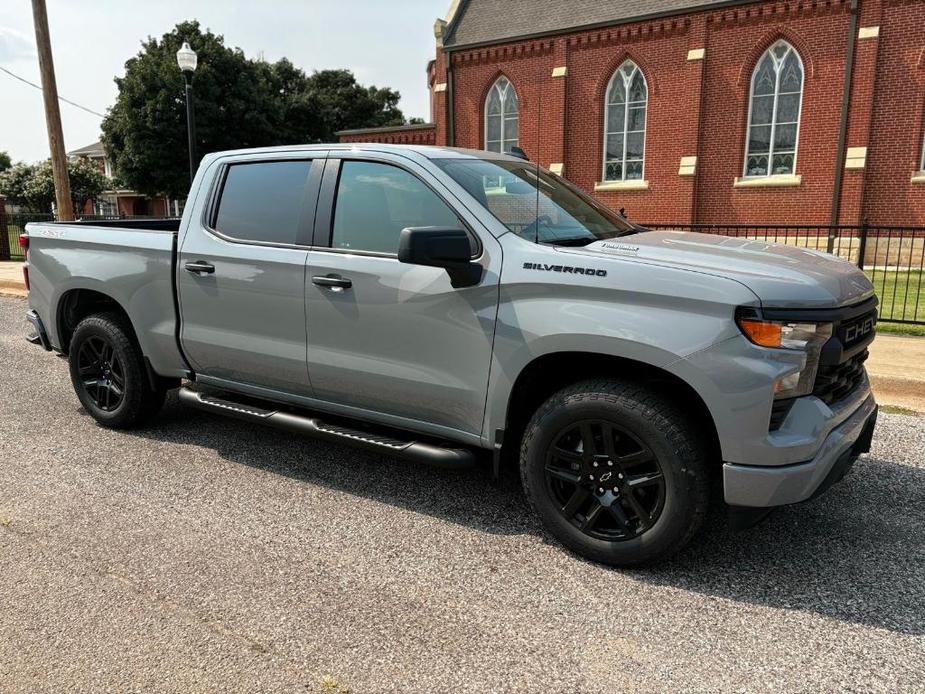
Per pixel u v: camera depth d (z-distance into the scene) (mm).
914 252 17953
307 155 4023
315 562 3219
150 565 3170
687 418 2994
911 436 4922
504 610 2846
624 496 3105
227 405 4355
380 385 3678
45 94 14070
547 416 3211
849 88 18141
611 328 2973
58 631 2676
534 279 3164
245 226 4172
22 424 5203
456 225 3455
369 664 2498
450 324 3393
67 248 5000
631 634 2689
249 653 2553
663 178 21266
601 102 21984
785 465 2830
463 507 3836
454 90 24688
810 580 3086
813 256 3484
